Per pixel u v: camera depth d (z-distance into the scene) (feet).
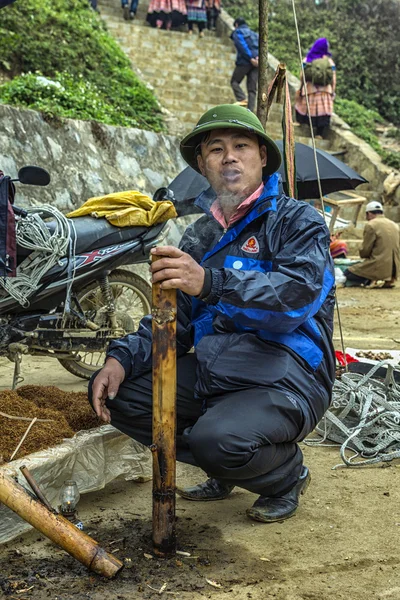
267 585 7.60
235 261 8.76
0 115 23.97
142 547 8.40
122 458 9.94
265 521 9.17
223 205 8.86
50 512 7.58
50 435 9.22
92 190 25.88
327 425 12.75
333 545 8.57
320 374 9.00
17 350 13.30
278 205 8.82
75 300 14.05
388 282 34.32
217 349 8.69
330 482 10.69
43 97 28.66
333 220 34.24
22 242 12.21
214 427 8.13
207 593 7.43
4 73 32.42
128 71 38.22
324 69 46.32
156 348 7.77
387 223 34.22
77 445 9.12
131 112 33.40
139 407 9.12
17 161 23.79
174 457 8.02
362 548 8.50
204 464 8.23
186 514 9.52
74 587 7.49
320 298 8.43
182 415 9.46
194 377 9.39
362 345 21.16
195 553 8.31
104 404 9.22
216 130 8.78
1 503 7.95
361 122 54.19
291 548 8.48
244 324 8.00
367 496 10.14
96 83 34.73
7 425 9.31
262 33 14.26
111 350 9.22
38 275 12.51
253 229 8.85
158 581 7.64
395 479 10.84
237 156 8.70
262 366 8.53
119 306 18.81
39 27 36.24
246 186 8.75
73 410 10.46
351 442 12.35
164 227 14.11
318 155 24.04
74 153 26.00
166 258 7.61
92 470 9.34
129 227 13.69
